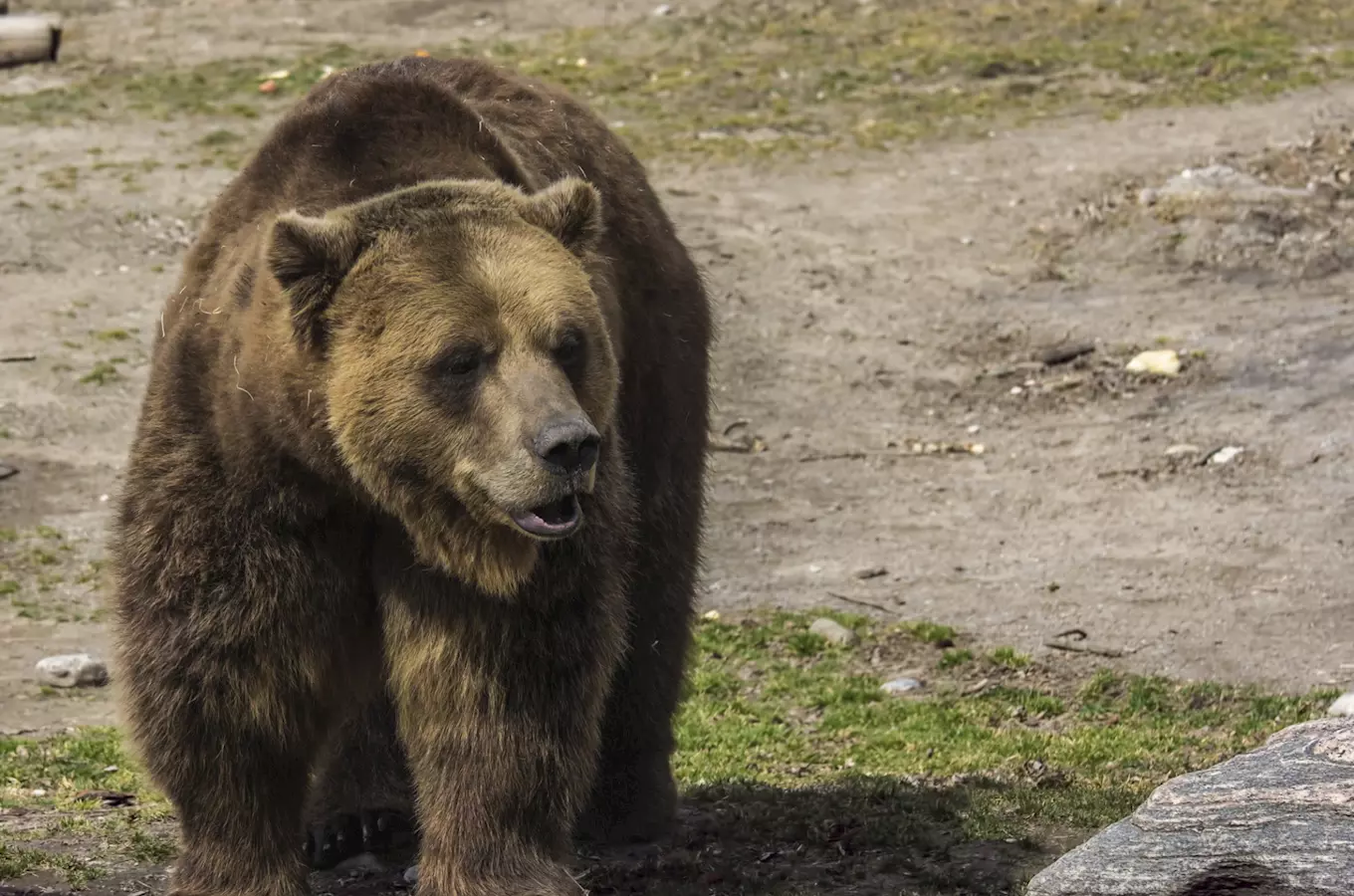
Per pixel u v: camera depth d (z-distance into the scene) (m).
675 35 32.19
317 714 7.12
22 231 23.58
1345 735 7.00
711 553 17.25
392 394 6.34
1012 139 27.59
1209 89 29.05
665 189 25.75
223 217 7.46
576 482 6.20
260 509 6.63
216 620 6.62
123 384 20.33
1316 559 16.36
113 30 32.44
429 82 7.57
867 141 27.67
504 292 6.37
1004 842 8.84
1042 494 18.42
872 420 20.30
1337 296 22.23
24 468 18.50
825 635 15.09
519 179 7.56
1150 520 17.59
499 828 6.89
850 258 23.97
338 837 8.52
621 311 8.23
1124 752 11.73
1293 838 6.49
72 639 15.12
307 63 30.36
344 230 6.43
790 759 11.99
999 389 20.84
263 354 6.48
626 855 8.85
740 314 22.45
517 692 6.82
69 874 8.25
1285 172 25.64
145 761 6.90
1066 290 22.97
